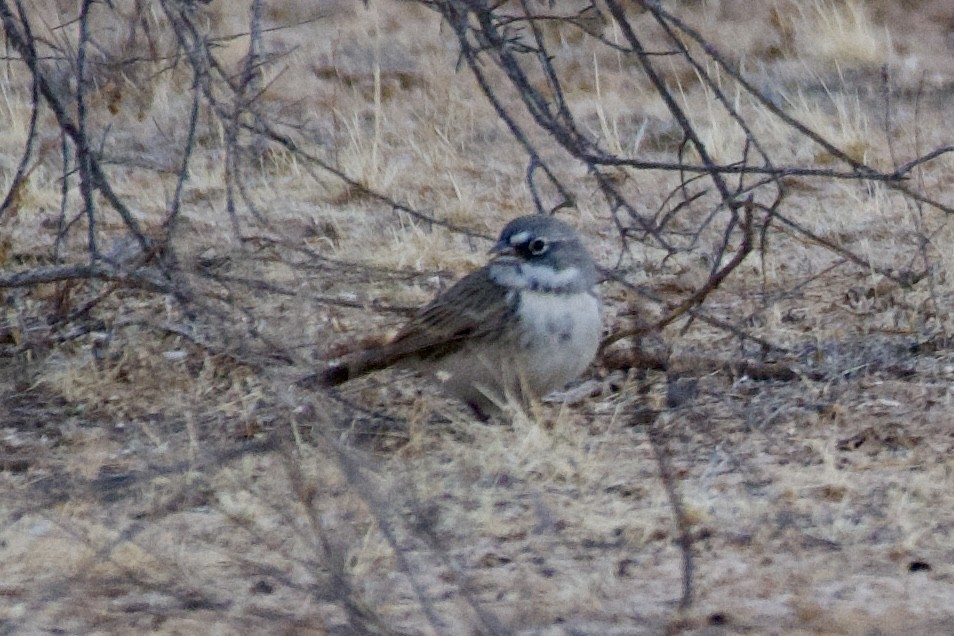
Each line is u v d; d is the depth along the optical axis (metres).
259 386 12.23
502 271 11.61
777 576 9.05
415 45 22.67
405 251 15.99
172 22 11.54
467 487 10.04
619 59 22.44
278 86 21.11
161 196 17.66
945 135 20.23
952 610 8.52
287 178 18.30
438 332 11.66
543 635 8.21
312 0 23.53
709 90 21.47
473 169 19.14
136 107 19.00
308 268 12.84
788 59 22.50
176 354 13.15
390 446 11.45
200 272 11.91
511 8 23.34
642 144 20.12
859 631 8.20
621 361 13.00
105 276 11.94
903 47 23.03
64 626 8.41
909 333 13.79
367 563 9.05
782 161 19.20
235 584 8.94
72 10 20.34
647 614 8.50
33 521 9.84
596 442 11.42
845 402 12.23
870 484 10.50
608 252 16.47
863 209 17.53
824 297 14.91
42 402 12.57
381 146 19.62
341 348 12.77
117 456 11.27
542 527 9.75
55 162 18.38
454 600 8.67
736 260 12.33
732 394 12.53
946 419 11.79
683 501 10.01
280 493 9.81
